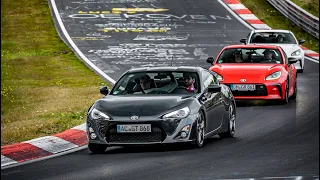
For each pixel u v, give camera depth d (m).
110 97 32.97
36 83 65.69
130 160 29.56
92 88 60.06
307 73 69.44
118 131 30.91
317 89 56.59
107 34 95.75
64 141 34.78
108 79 67.38
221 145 32.72
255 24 103.56
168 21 103.81
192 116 31.34
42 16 107.12
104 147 32.06
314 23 98.00
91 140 31.45
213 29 99.19
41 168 28.84
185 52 83.94
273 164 27.56
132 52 83.88
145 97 32.34
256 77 47.12
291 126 38.31
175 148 32.09
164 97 32.25
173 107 31.30
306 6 114.81
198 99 32.50
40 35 96.44
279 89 47.22
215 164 27.92
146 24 101.88
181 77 33.91
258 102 49.06
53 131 37.94
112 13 108.56
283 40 71.12
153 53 83.12
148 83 33.66
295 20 104.38
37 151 32.81
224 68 48.06
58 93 57.91
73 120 41.47
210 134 33.28
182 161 28.81
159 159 29.47
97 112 31.47
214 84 33.97
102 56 81.62
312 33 99.06
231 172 26.14
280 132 36.31
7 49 88.62
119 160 29.69
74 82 65.31
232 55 49.97
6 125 42.12
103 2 115.56
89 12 109.38
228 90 36.38
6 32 98.69
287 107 46.31
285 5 107.69
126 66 75.06
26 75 70.94
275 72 47.56
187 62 77.50
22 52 86.56
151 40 91.69
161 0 117.00
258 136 35.28
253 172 26.03
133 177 25.92
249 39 70.50
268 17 107.88
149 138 30.88
